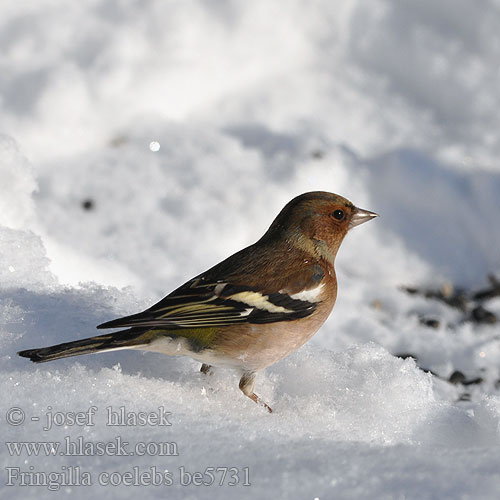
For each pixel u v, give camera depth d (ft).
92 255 37.65
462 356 35.96
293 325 25.43
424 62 47.93
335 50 48.29
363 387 26.89
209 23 45.96
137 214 39.83
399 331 37.55
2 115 42.16
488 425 26.18
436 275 41.37
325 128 45.68
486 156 45.52
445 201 43.24
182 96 45.29
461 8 48.55
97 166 41.73
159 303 24.52
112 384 22.71
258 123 45.34
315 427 22.98
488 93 47.50
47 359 22.58
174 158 42.63
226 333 24.53
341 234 27.63
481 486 16.81
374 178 43.88
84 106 43.47
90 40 44.83
